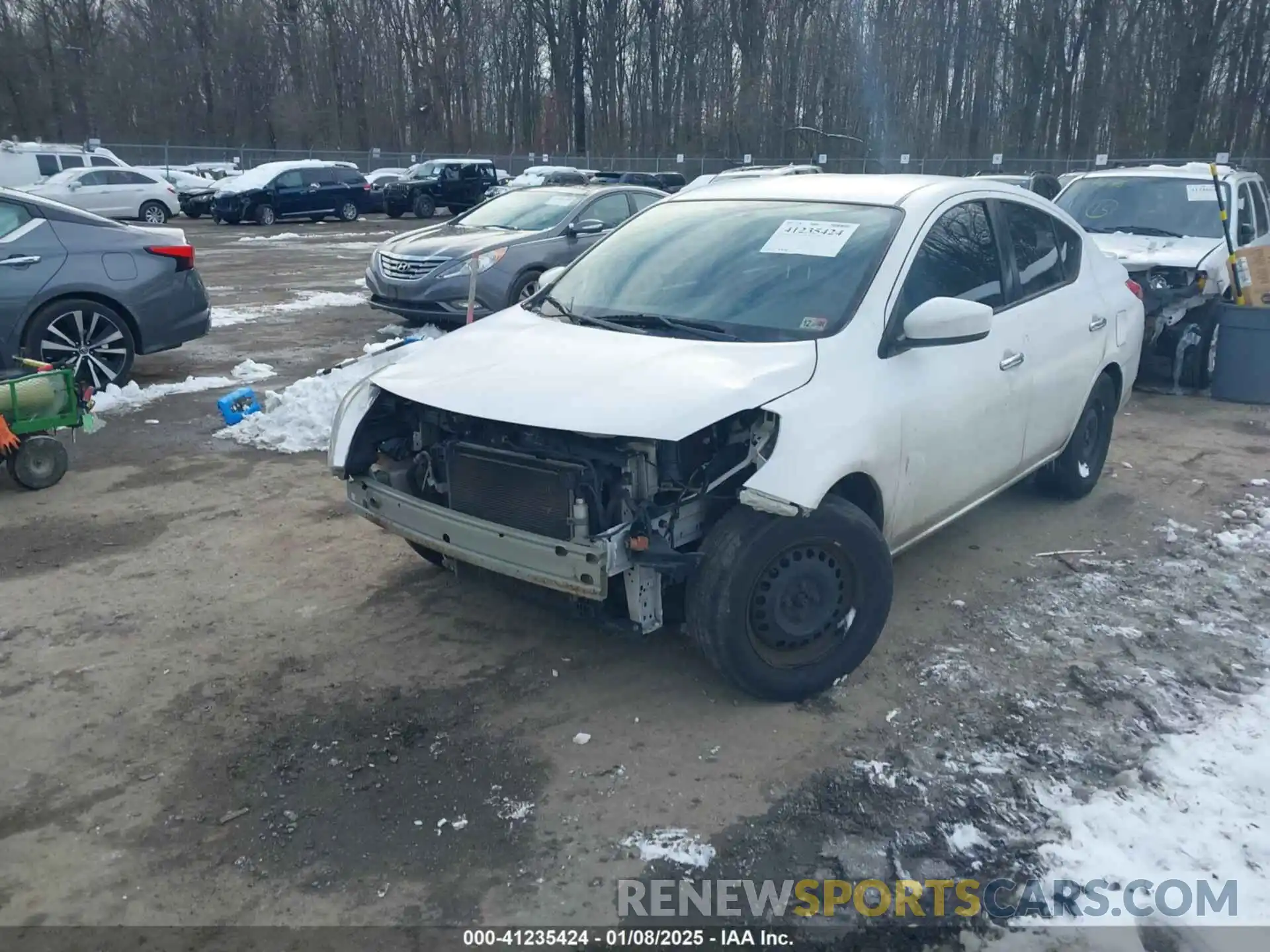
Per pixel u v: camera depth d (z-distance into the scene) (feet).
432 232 39.81
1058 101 148.25
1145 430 26.16
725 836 10.51
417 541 13.42
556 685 13.38
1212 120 136.87
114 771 11.62
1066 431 18.38
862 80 157.99
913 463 13.69
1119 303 19.69
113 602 15.76
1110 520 19.36
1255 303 28.91
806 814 10.82
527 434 12.76
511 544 12.17
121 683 13.46
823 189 16.24
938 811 10.88
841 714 12.69
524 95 203.31
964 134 156.87
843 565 12.84
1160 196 33.60
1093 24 136.15
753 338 13.35
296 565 17.15
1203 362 30.42
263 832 10.62
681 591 13.20
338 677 13.60
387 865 10.14
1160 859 10.11
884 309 13.60
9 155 97.55
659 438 11.18
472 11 197.98
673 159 164.25
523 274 36.91
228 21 190.39
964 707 12.85
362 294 50.83
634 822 10.71
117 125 186.09
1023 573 16.93
